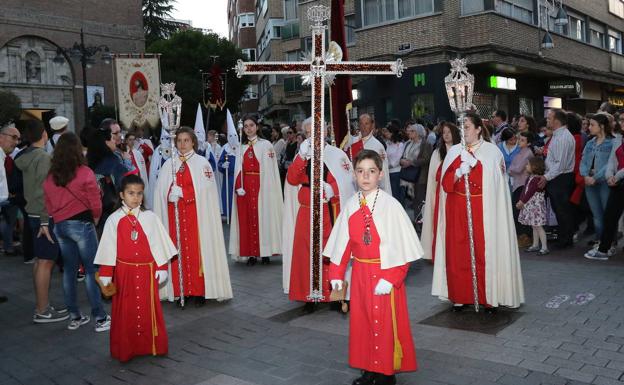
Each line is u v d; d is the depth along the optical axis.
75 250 5.98
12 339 5.84
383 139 12.12
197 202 6.69
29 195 6.62
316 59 6.12
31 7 28.86
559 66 22.12
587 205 9.13
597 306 5.87
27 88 28.97
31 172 6.59
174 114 6.63
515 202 9.39
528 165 8.47
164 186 6.82
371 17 19.92
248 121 8.80
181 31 37.78
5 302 7.26
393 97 19.39
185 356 5.15
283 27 32.97
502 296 5.78
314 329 5.71
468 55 18.23
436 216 6.45
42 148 6.77
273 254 8.84
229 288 6.79
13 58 28.47
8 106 21.17
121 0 32.59
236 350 5.24
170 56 35.66
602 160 8.29
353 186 6.39
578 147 9.05
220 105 17.34
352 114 21.61
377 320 4.07
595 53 26.19
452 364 4.62
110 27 32.12
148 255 5.12
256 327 5.86
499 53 18.17
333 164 6.33
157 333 5.13
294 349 5.18
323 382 4.43
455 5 18.27
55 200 5.77
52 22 29.61
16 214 10.24
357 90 21.22
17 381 4.78
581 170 8.55
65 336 5.89
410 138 10.66
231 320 6.14
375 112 20.31
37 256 6.32
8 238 10.23
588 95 27.27
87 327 6.16
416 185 10.62
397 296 4.15
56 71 30.05
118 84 17.12
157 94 17.52
